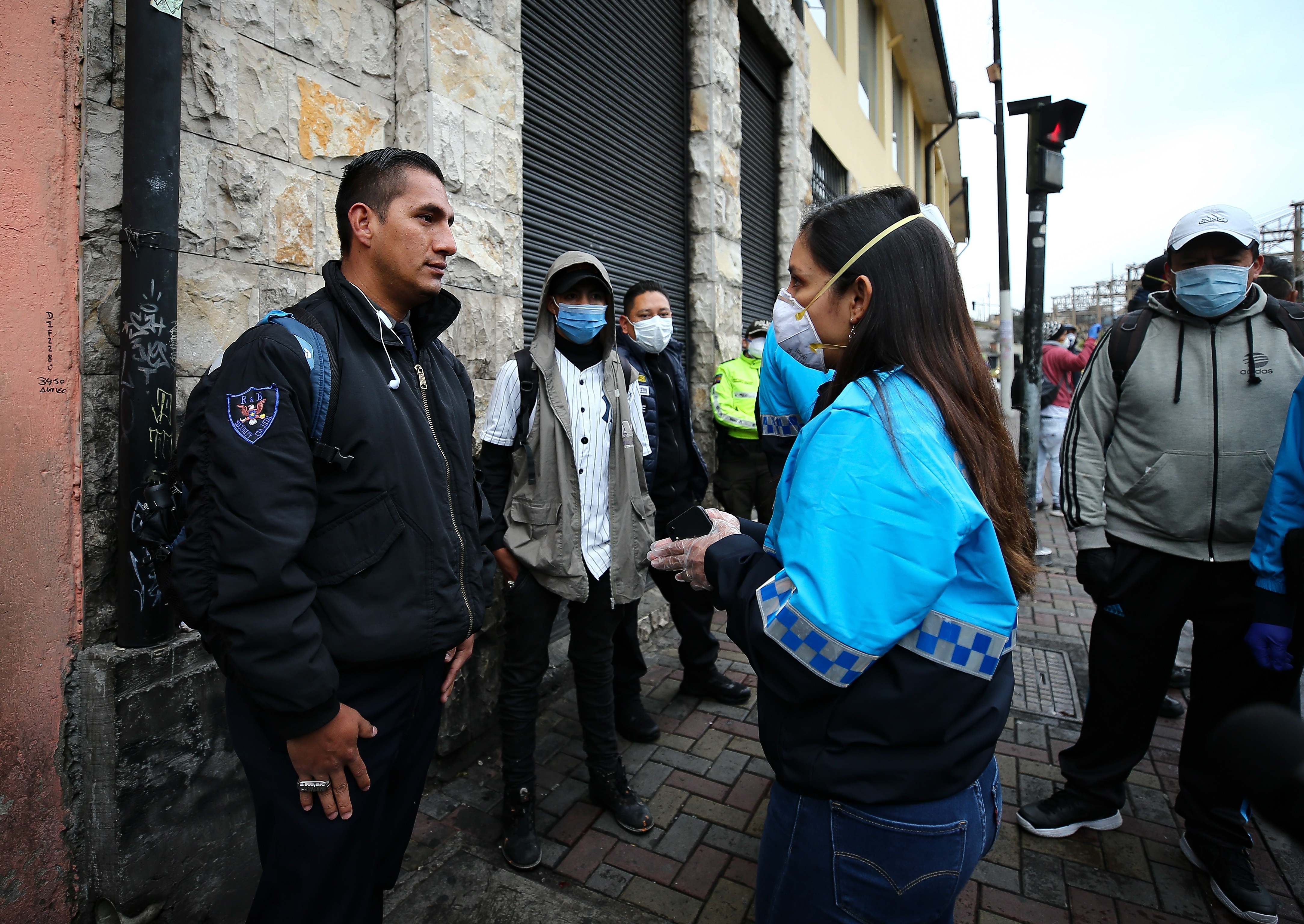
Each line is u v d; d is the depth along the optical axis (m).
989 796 1.13
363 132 2.37
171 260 1.66
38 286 1.52
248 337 1.23
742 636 1.09
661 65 4.69
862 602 0.94
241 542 1.12
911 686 0.99
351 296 1.33
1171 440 2.18
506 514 2.32
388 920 1.95
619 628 2.80
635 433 2.54
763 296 6.49
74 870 1.62
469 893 2.06
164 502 1.24
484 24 2.70
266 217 2.04
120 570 1.61
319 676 1.16
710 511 1.39
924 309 1.06
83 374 1.61
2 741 1.50
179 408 1.80
